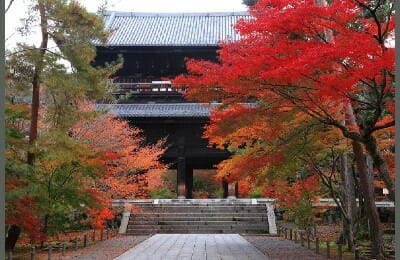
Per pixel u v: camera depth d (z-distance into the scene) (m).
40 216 13.88
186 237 22.73
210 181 47.00
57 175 15.63
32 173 12.72
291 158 13.82
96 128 22.45
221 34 37.16
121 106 32.38
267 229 26.08
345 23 10.30
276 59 9.95
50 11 14.14
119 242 20.34
